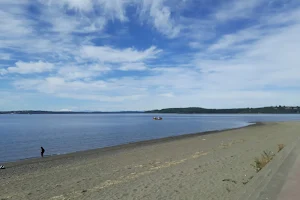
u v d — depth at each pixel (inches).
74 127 2345.0
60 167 615.8
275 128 1766.7
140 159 647.8
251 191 246.5
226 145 843.4
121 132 1758.1
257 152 619.2
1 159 820.0
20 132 1823.3
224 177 386.3
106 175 477.4
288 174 308.8
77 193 365.4
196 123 3041.3
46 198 353.7
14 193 389.1
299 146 566.3
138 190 352.8
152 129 2036.2
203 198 299.6
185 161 567.2
